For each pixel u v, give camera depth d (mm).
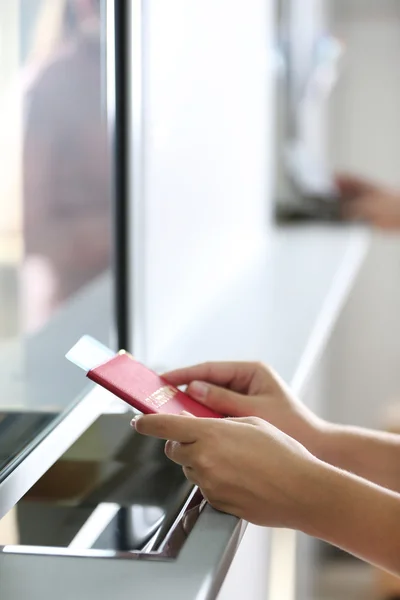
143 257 1126
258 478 649
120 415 910
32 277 884
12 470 728
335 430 871
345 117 2912
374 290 2930
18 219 861
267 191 2373
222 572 587
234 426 665
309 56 2477
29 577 563
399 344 2936
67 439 831
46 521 728
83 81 994
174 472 817
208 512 664
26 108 867
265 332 1340
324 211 2426
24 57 848
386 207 2367
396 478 861
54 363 883
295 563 1436
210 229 1642
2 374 781
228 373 864
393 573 665
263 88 2252
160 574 564
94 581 556
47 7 890
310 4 2549
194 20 1450
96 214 1040
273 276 1786
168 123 1286
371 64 2879
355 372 2975
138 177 1100
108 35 1036
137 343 1123
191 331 1360
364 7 2840
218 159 1692
